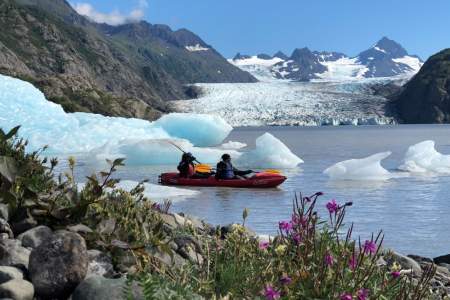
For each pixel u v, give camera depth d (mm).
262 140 29531
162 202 14453
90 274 3039
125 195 4562
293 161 28859
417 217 12781
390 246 9586
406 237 10422
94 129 40219
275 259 3256
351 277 2891
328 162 32719
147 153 30547
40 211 3730
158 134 43562
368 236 10398
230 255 3430
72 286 2838
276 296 2621
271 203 15094
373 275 3188
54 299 2826
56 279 2812
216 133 47250
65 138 38625
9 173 3721
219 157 32344
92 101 130000
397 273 3105
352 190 18484
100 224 3725
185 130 47156
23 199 3736
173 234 4254
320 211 13617
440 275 6090
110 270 3217
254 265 3197
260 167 28812
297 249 3312
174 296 2488
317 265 3074
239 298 3016
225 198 16094
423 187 19250
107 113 127938
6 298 2590
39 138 38125
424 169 25906
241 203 15016
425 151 26656
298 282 2938
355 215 13109
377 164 22422
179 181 19859
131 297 2467
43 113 41844
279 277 3092
